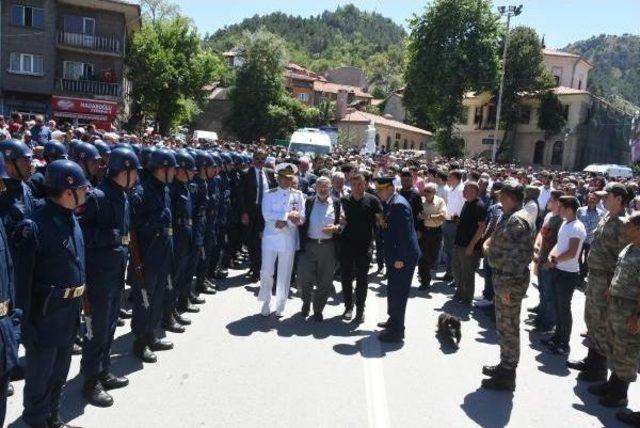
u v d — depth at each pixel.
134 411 4.64
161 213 5.63
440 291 10.02
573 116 47.94
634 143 46.69
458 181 10.70
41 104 34.22
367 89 109.31
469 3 42.88
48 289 3.85
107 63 36.09
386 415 4.88
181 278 6.77
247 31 58.81
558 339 7.05
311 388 5.31
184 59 41.88
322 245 7.48
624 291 5.29
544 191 14.22
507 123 49.34
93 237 4.61
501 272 5.64
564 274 6.93
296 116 59.25
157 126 42.81
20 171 4.51
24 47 33.38
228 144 19.38
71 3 34.25
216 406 4.81
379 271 11.28
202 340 6.46
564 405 5.44
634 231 5.23
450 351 6.73
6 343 3.23
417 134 64.12
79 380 5.19
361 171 9.55
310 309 8.20
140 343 5.69
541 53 48.38
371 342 6.84
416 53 45.00
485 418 5.00
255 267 9.66
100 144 7.05
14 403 4.70
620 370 5.36
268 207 7.53
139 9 35.56
